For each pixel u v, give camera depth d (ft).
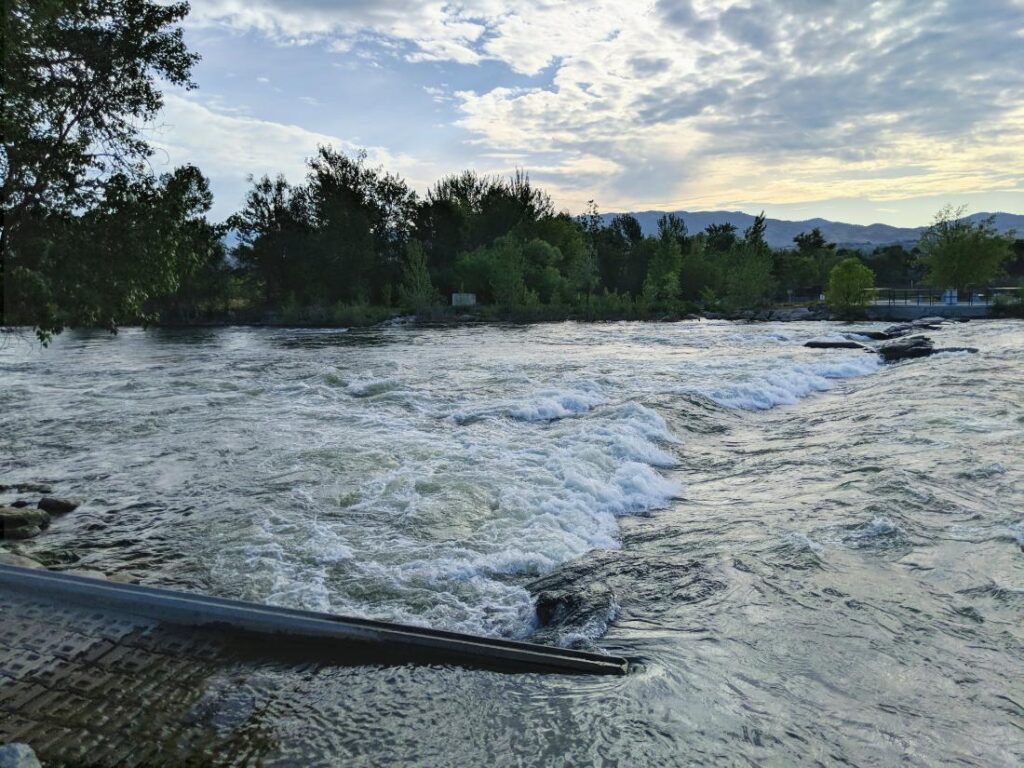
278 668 15.51
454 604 20.67
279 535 26.91
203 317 202.18
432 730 13.12
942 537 23.22
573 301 210.79
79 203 41.27
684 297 231.50
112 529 28.30
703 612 18.26
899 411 47.32
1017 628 17.01
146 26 42.70
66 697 14.14
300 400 57.77
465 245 257.75
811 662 15.51
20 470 37.93
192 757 12.34
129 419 50.88
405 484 32.71
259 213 228.84
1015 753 12.35
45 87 39.83
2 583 18.85
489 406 51.75
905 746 12.51
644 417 45.06
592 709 13.65
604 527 27.40
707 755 12.12
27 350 114.01
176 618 17.37
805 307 182.39
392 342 124.47
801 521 25.86
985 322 137.59
